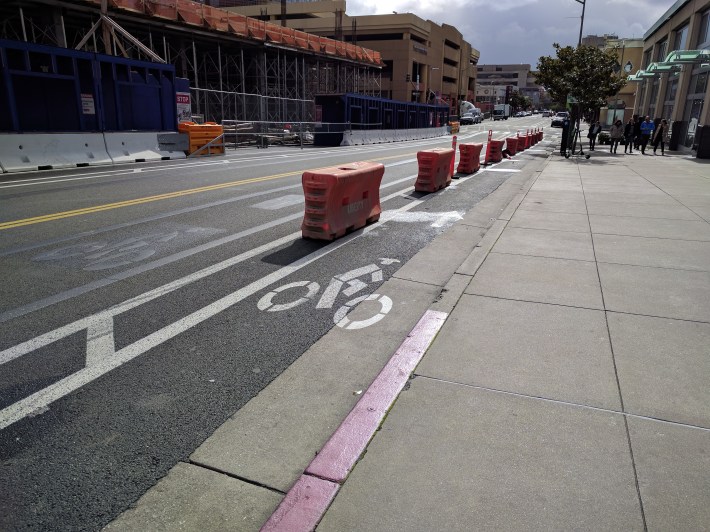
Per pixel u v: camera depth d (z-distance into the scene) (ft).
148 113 65.72
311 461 8.71
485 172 53.52
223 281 17.89
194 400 10.65
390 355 12.59
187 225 26.35
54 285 17.28
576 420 9.70
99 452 9.04
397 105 138.62
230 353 12.67
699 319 14.33
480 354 12.34
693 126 79.05
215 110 119.03
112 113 60.90
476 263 19.74
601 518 7.37
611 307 15.25
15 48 50.37
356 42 253.44
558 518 7.37
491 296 16.20
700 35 83.25
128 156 59.93
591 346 12.71
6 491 8.11
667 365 11.75
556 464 8.50
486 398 10.46
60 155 53.31
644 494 7.82
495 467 8.43
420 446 8.98
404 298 16.42
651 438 9.16
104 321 14.44
